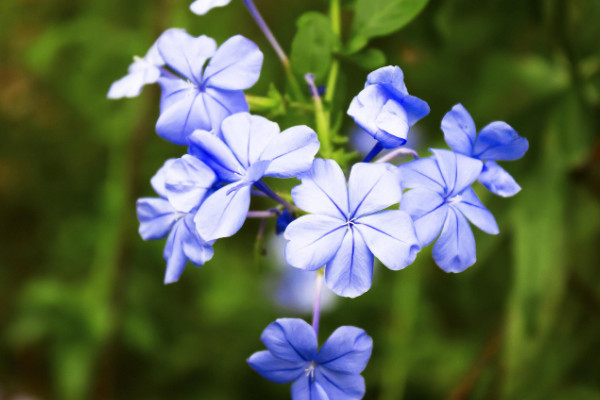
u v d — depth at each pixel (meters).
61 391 0.58
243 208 0.31
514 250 0.41
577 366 0.43
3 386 0.61
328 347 0.31
